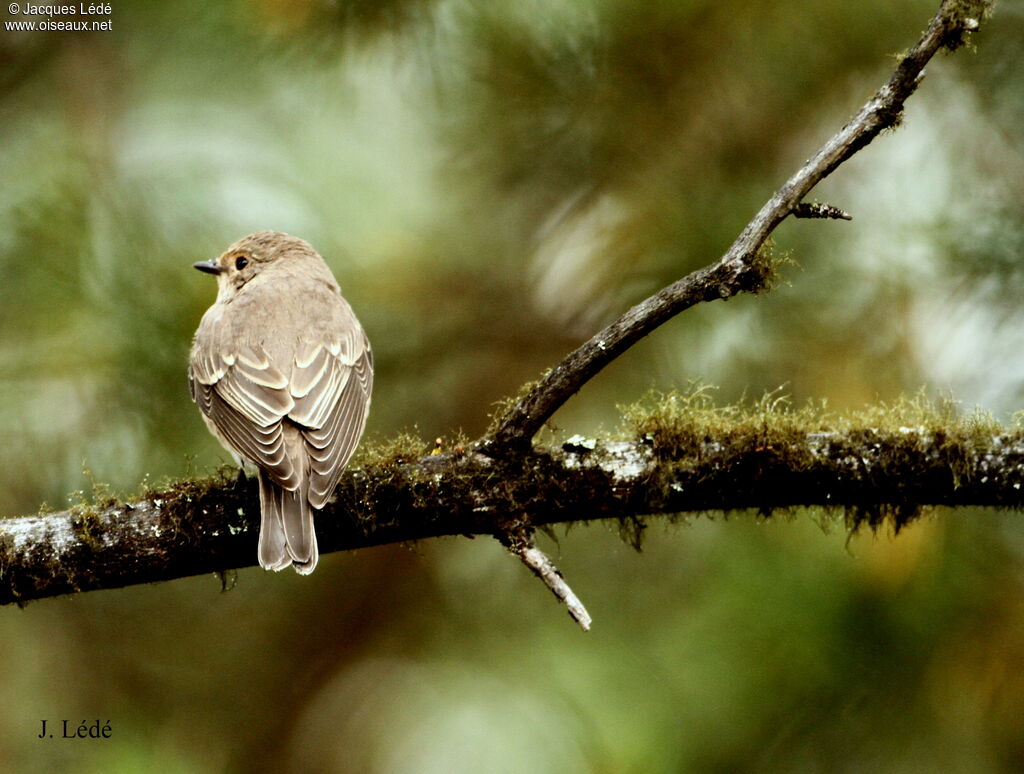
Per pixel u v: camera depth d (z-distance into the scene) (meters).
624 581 11.01
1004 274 10.82
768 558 10.20
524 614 11.30
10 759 10.85
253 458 8.51
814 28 10.49
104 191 10.73
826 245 11.00
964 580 9.75
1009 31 11.07
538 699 10.73
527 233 11.85
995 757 9.62
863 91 10.62
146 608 11.73
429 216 12.25
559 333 11.48
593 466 7.75
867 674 9.84
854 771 9.72
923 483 7.79
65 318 10.33
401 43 10.77
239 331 9.56
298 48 10.91
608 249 10.89
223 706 11.41
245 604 11.76
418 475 7.80
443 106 11.28
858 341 10.72
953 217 11.01
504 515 7.75
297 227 11.73
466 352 11.66
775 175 10.80
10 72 11.34
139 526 7.87
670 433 7.80
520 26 10.83
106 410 10.41
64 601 11.59
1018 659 9.59
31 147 10.88
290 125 12.05
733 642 10.15
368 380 10.11
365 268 11.95
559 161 11.21
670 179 10.78
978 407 7.91
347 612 11.58
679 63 10.67
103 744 10.95
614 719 10.25
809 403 8.52
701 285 7.16
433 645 11.34
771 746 9.85
